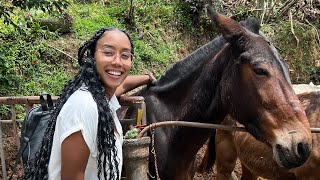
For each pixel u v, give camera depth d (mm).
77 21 7746
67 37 7352
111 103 2473
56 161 2250
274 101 2885
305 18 10914
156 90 3666
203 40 9398
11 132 5652
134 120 3383
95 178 2287
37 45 6781
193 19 9453
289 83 2967
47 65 6719
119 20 8453
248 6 10539
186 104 3438
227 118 4820
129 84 3553
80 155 2188
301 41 10297
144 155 2904
